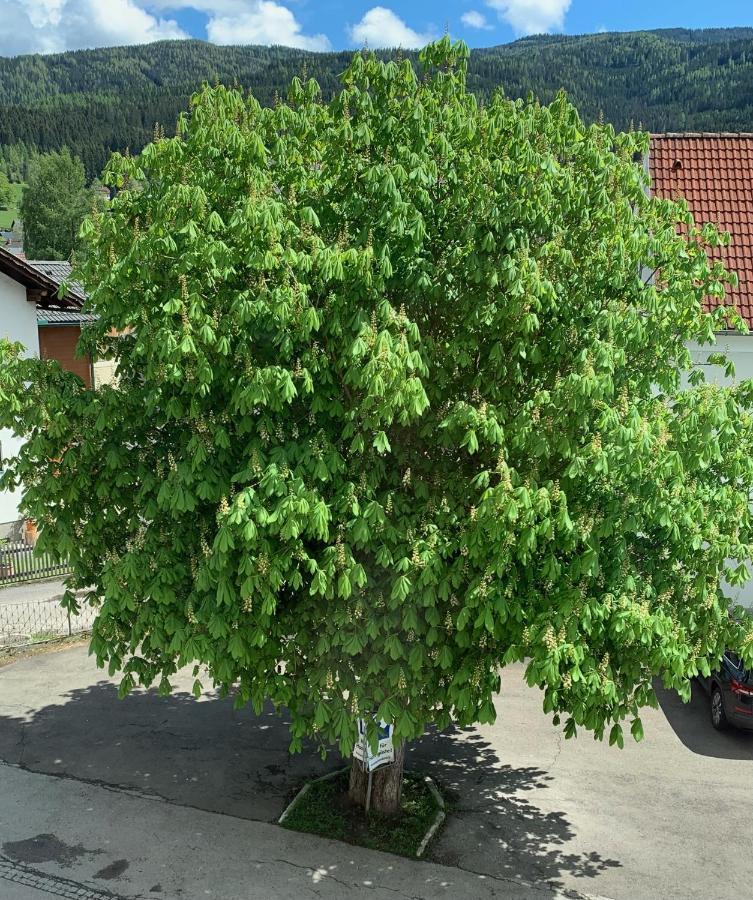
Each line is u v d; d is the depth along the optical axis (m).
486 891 9.64
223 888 9.70
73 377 9.02
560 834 10.81
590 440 7.70
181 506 7.84
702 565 8.20
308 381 7.52
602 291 8.58
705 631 8.33
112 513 9.17
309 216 8.03
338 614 8.34
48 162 85.12
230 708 14.78
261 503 7.48
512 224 8.38
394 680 8.53
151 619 8.59
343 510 7.79
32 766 12.64
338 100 8.77
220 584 7.97
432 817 11.16
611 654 8.45
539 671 7.46
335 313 7.86
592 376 7.23
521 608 7.84
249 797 11.78
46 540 8.99
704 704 14.92
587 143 8.87
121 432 8.97
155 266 8.25
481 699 8.46
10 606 19.66
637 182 9.00
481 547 7.62
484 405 7.72
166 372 7.82
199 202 7.83
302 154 9.15
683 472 7.34
